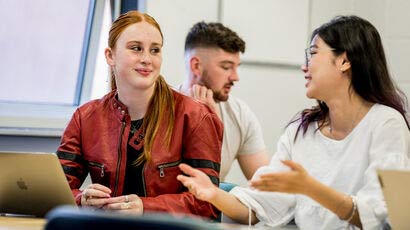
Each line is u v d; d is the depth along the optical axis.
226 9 3.93
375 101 2.43
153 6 3.82
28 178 2.30
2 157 2.29
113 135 2.48
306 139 2.55
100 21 4.08
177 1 3.85
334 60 2.44
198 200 2.38
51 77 4.07
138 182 2.43
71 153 2.52
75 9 4.07
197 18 3.88
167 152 2.44
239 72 3.97
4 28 4.00
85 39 4.10
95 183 2.45
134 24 2.45
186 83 3.46
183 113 2.48
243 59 3.97
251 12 3.97
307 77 2.50
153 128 2.45
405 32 3.98
